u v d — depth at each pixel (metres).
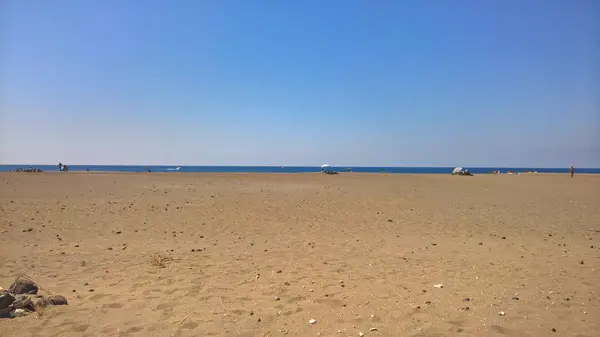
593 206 23.02
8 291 7.06
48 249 11.18
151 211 18.50
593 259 10.39
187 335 5.49
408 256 10.70
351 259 10.29
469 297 7.12
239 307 6.59
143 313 6.28
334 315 6.23
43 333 5.47
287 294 7.31
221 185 33.56
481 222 17.12
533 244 12.53
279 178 42.88
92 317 6.08
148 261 9.90
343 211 19.81
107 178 39.47
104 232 13.85
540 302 6.86
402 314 6.26
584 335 5.50
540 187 34.38
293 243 12.45
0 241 12.00
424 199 25.44
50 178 38.00
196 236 13.52
